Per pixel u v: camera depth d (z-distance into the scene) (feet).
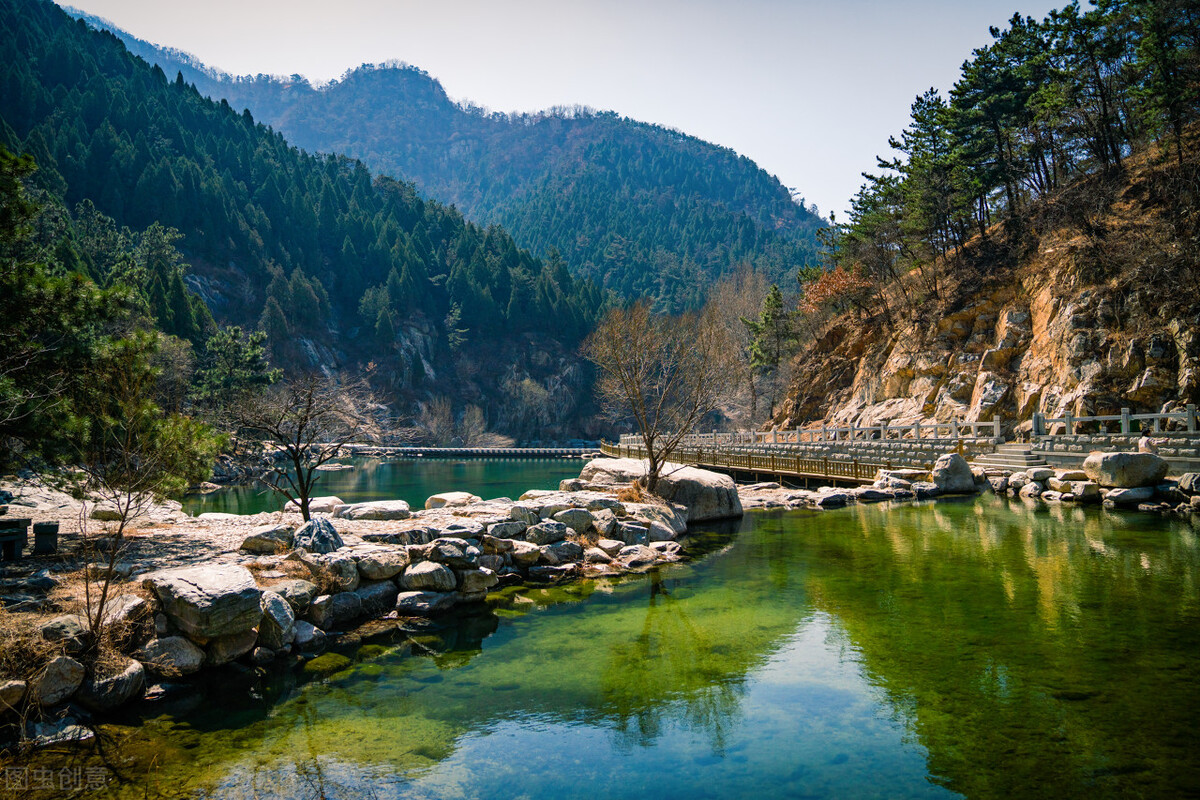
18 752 22.62
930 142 165.17
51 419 36.35
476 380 413.39
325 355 363.76
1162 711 25.03
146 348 39.52
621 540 58.54
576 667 31.76
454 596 41.86
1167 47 113.80
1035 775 21.18
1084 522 66.13
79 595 29.81
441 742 24.61
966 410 129.08
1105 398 100.68
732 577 48.91
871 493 91.97
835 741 24.04
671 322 157.48
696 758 23.22
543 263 535.60
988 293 140.15
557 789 21.36
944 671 29.68
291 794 20.93
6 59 373.40
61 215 231.30
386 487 139.23
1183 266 100.12
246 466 124.06
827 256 222.69
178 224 354.54
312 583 36.17
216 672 29.94
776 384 219.82
